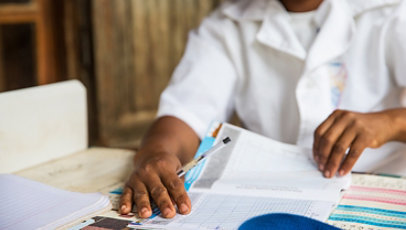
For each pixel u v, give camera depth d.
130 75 2.65
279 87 1.19
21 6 2.25
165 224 0.68
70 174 0.96
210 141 0.93
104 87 2.54
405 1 1.10
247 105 1.24
